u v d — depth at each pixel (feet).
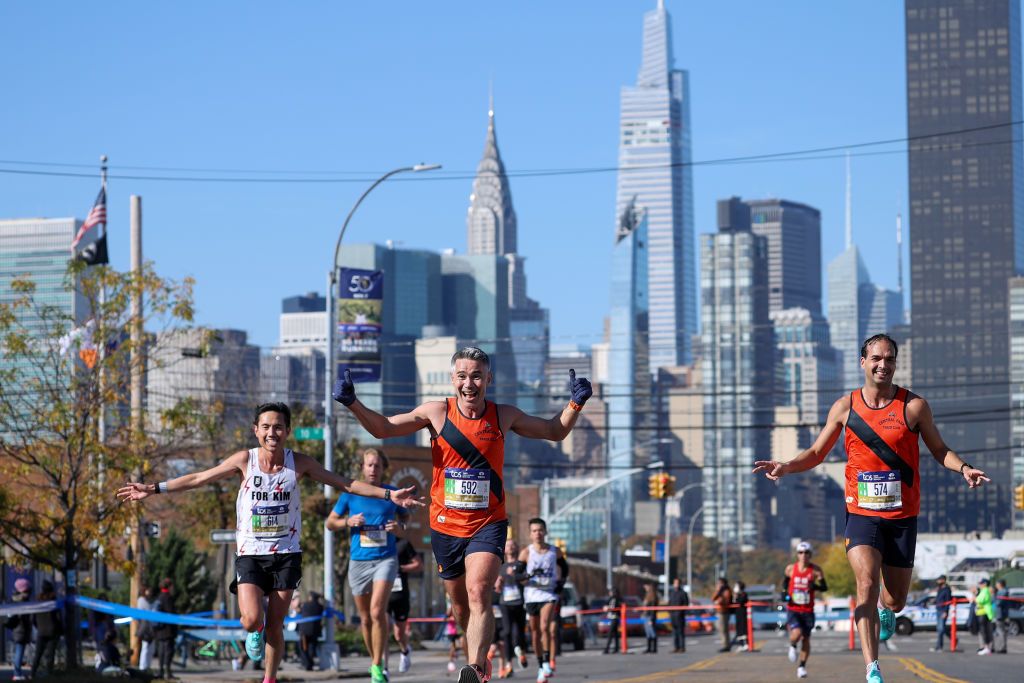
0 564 117.91
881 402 44.98
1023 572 255.50
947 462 44.57
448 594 43.62
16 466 102.32
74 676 86.38
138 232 124.67
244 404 207.92
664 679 74.28
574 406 41.50
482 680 40.40
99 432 106.52
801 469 45.83
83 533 103.04
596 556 436.35
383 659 61.36
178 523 194.90
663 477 227.61
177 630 111.04
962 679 68.23
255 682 86.79
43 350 108.27
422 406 42.45
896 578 45.80
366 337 140.26
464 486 41.78
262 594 48.73
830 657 117.91
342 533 200.03
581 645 172.24
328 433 139.85
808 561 103.45
